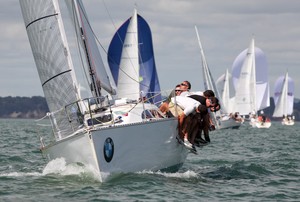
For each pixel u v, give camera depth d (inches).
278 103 7706.7
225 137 3134.8
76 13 1275.8
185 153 1245.1
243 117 6092.5
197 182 1091.3
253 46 6077.8
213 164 1438.2
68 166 1087.0
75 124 1109.7
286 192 1021.2
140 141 1073.5
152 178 1081.4
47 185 1027.9
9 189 994.7
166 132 1130.0
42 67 1163.9
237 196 974.4
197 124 1144.8
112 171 1031.6
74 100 1116.5
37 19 1149.7
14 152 1748.3
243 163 1421.0
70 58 1123.9
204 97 1161.4
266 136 3380.9
